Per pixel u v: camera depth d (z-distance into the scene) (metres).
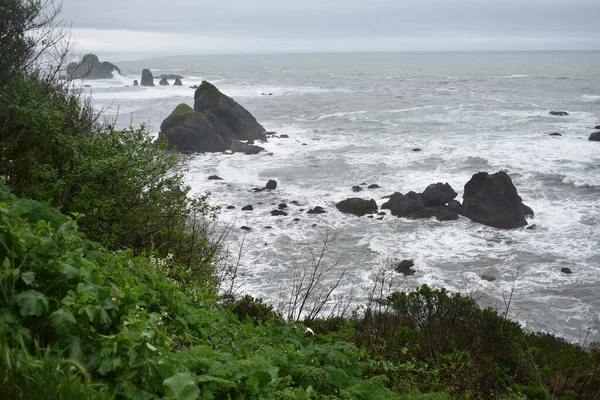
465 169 44.94
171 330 5.12
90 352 3.50
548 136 58.50
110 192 9.55
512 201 32.56
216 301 7.95
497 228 31.78
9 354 2.99
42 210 5.52
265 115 80.38
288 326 6.93
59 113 9.89
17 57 11.39
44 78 12.62
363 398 4.83
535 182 40.88
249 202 36.28
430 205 34.66
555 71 198.00
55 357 3.24
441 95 109.88
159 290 5.80
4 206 4.38
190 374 3.65
